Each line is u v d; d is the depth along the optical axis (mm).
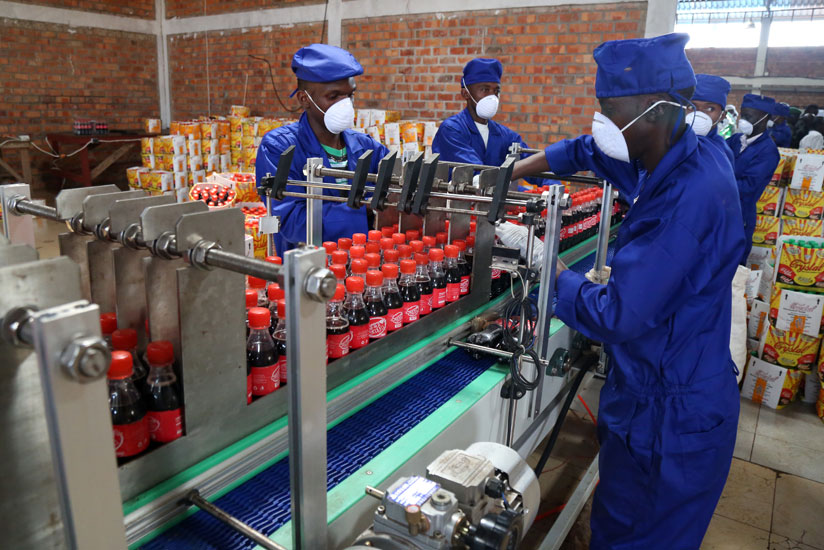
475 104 3207
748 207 4195
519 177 2023
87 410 518
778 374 3340
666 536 1415
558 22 4930
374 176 1611
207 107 7781
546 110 5156
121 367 775
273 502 992
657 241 1229
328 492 1012
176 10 7723
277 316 1222
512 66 5227
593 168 1837
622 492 1455
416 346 1543
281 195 1617
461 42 5426
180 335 889
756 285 3811
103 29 7531
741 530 2381
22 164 6770
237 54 7156
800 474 2764
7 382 576
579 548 2205
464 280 1752
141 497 887
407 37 5707
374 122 5336
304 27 6418
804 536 2355
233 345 986
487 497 944
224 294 942
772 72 9711
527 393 1758
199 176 5309
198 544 890
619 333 1272
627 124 1279
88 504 539
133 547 858
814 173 4285
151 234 881
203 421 970
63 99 7418
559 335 1995
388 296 1437
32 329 499
